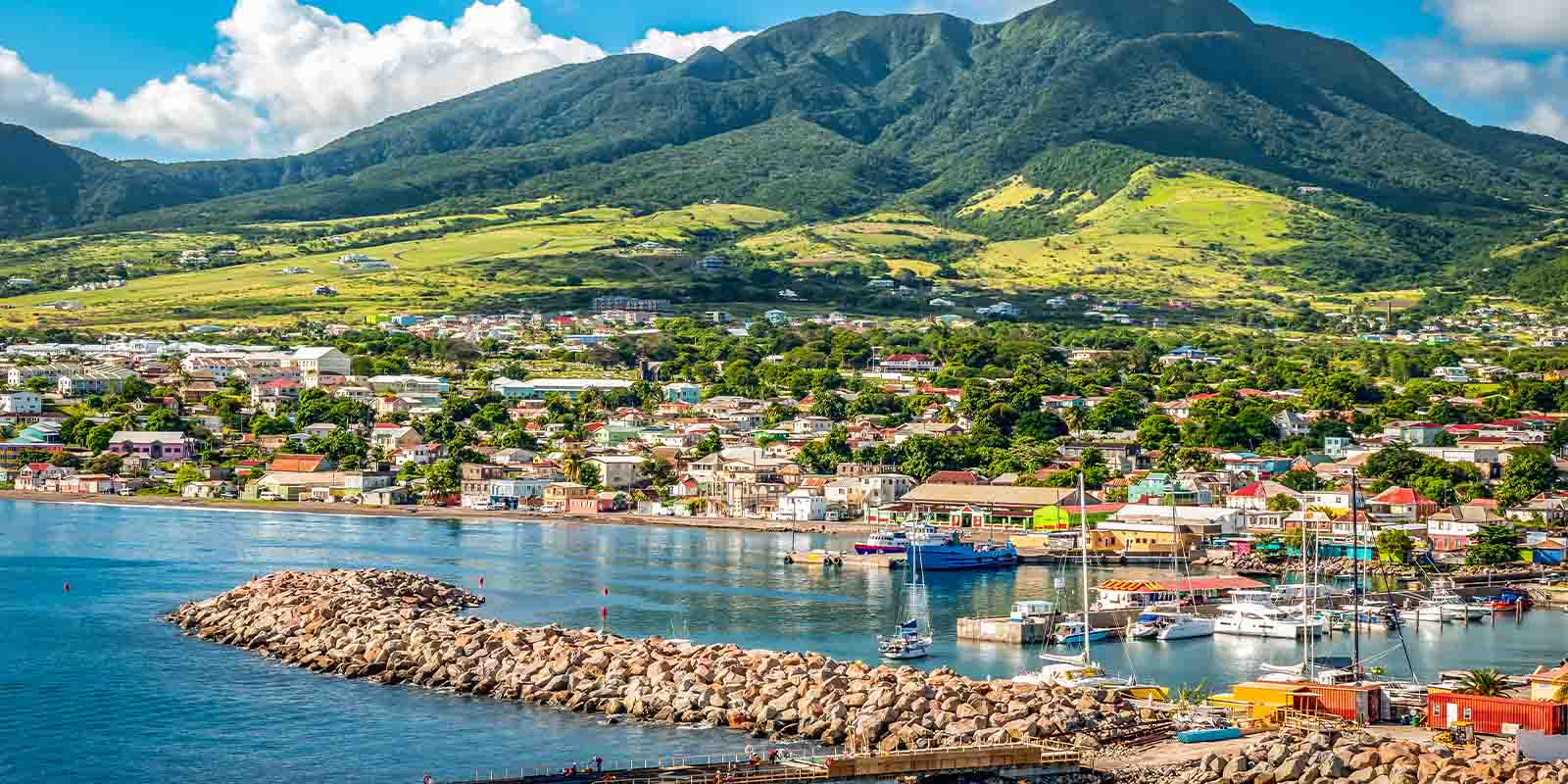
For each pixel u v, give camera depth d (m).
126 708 163.25
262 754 146.62
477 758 144.25
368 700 166.12
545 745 147.88
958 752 133.12
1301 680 163.62
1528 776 121.81
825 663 168.50
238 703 165.00
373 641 185.75
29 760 145.12
